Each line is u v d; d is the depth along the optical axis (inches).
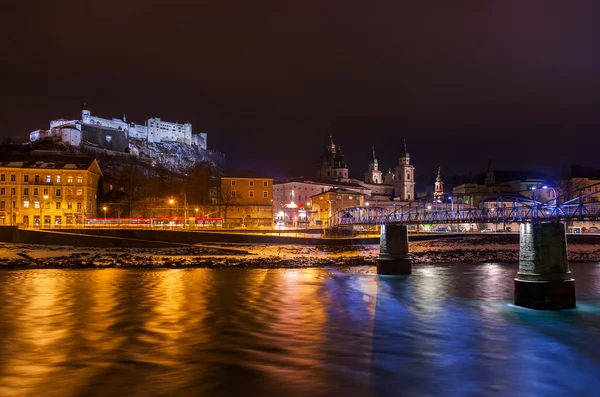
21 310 1301.7
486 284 1946.4
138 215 5620.1
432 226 5364.2
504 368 848.9
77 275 2100.1
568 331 1124.5
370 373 808.3
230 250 3245.6
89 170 5270.7
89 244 3437.5
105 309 1321.4
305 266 2610.7
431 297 1611.7
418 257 3233.3
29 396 689.6
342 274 2283.5
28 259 2650.1
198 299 1497.3
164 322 1163.3
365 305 1449.3
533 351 955.3
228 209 5270.7
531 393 731.4
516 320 1242.0
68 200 5137.8
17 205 4997.5
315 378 776.9
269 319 1218.0
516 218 1798.7
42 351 911.0
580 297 1608.0
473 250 3627.0
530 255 1408.7
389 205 7214.6
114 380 756.6
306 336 1048.8
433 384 762.2
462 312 1349.7
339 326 1154.7
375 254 3380.9
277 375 788.0
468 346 989.2
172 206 5634.8
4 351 910.4
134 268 2407.7
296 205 6441.9
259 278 2060.8
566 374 820.6
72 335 1031.0
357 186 7593.5
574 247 3698.3
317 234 4360.2
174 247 3452.3
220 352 913.5
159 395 696.4
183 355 891.4
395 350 950.4
